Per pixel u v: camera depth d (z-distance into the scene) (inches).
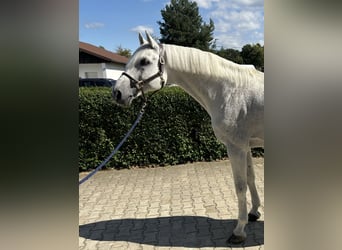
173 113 208.1
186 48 94.4
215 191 159.8
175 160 214.5
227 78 92.0
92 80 513.0
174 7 1406.3
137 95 94.1
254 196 115.3
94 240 112.3
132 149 210.2
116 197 161.5
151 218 129.8
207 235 109.1
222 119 92.2
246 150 93.9
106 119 205.5
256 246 97.7
